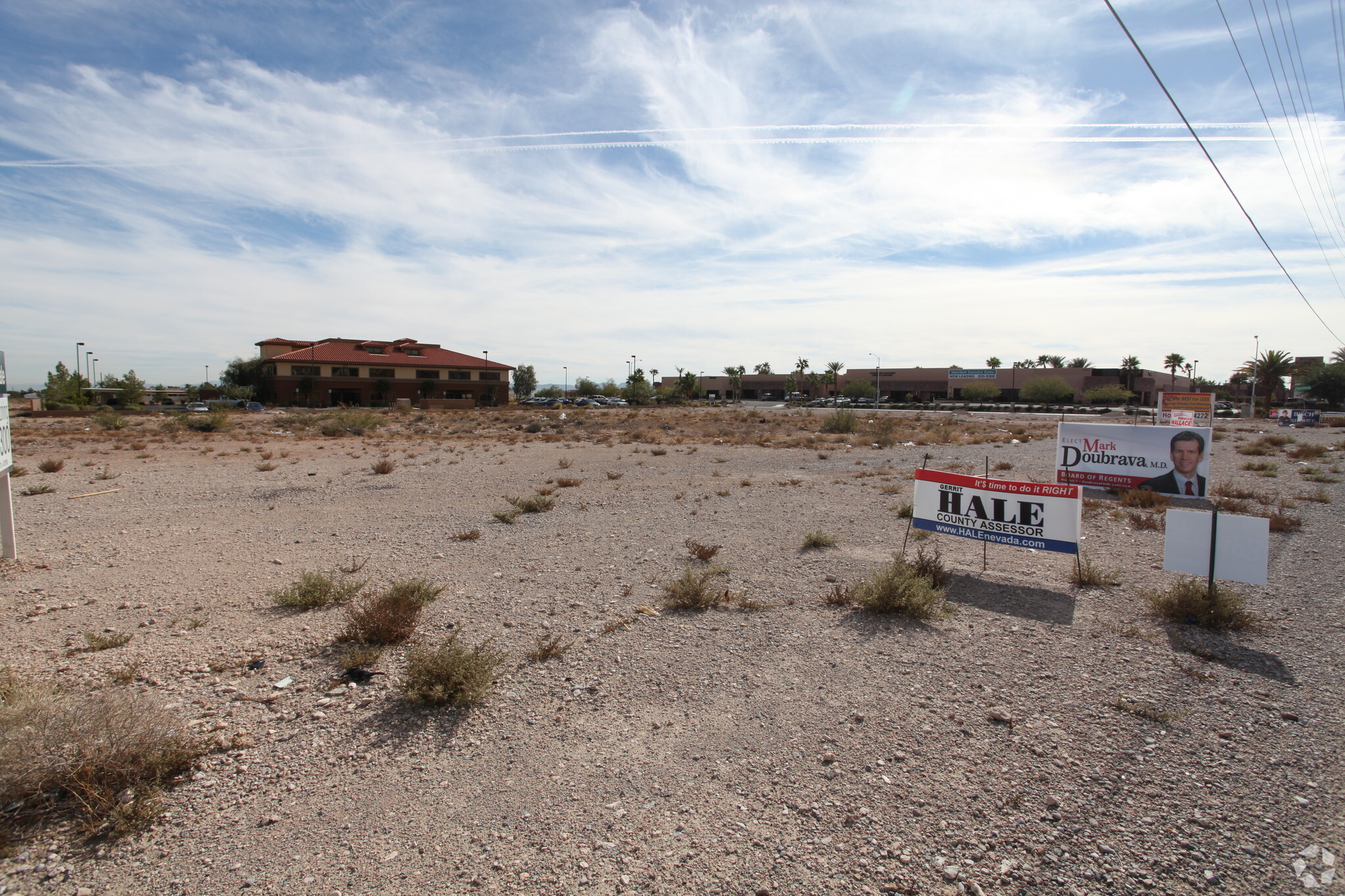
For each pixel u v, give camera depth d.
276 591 7.62
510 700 4.90
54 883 3.04
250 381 105.25
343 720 4.59
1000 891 2.98
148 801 3.56
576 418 58.97
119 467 20.59
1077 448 15.55
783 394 161.50
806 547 9.80
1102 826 3.43
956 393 127.69
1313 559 8.84
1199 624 6.37
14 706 3.89
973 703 4.80
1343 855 3.19
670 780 3.88
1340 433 38.62
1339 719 4.50
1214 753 4.11
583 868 3.15
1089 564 7.94
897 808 3.59
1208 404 21.41
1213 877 3.06
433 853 3.26
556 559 9.21
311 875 3.11
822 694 4.96
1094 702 4.80
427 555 9.46
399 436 36.34
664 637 6.16
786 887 3.01
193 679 5.21
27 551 9.57
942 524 8.55
